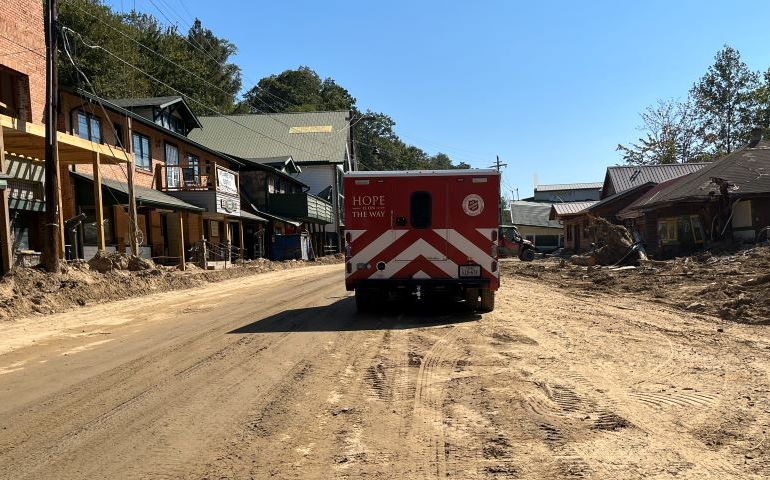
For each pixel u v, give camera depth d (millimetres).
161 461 4059
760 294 10773
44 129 15805
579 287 16062
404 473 3768
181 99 28688
